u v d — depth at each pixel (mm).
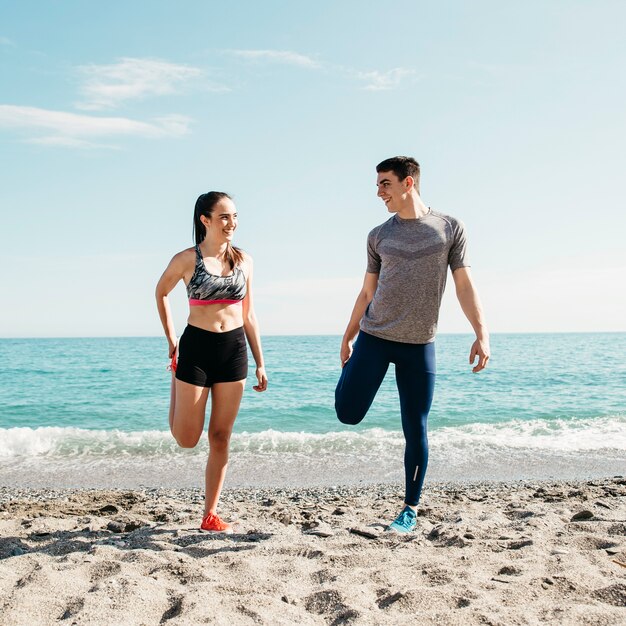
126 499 5730
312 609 2580
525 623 2330
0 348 64875
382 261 3869
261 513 4969
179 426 3732
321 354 45688
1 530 4082
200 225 3740
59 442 10102
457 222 3838
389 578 2859
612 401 17406
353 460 8781
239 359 3779
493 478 7613
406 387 3881
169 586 2752
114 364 34625
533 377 25094
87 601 2533
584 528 3781
